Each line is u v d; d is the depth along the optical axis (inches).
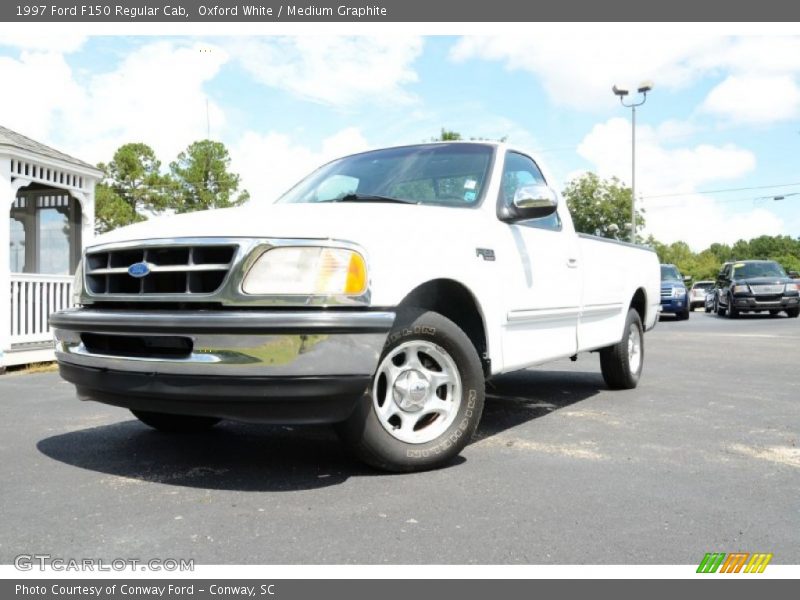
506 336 172.4
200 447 168.4
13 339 387.5
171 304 133.1
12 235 492.7
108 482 139.0
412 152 197.2
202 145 1418.6
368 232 136.9
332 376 127.0
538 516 119.5
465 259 155.2
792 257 3127.5
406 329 142.6
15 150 390.9
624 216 1568.7
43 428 193.6
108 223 1158.3
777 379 299.4
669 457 160.2
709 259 4210.1
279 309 127.5
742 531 113.9
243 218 139.7
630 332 266.5
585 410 221.3
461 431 149.3
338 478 141.6
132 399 136.3
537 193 172.2
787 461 157.6
